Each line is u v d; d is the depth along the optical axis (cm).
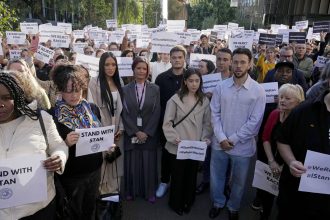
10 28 971
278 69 454
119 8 3133
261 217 377
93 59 565
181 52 451
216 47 1101
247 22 5119
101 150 283
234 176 370
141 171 418
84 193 289
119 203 303
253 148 362
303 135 223
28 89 221
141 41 1085
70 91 265
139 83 407
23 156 204
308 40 1163
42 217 228
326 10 2442
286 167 245
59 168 221
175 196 394
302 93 314
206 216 398
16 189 204
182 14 4244
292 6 3064
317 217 227
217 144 371
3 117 201
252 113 344
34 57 596
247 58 333
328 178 215
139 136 398
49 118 230
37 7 2619
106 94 380
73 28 3161
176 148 387
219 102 364
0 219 204
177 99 383
